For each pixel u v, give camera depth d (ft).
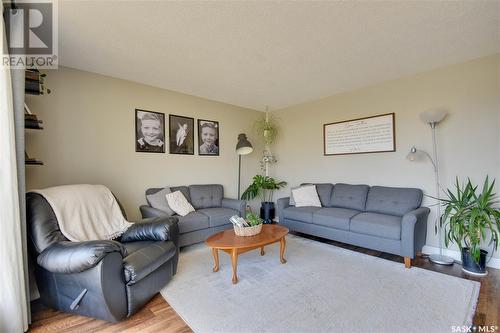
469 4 5.70
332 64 9.05
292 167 15.02
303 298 6.31
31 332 5.17
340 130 12.60
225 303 6.16
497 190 8.26
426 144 9.79
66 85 8.91
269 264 8.52
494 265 8.16
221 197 12.94
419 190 9.68
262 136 16.26
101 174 9.72
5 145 4.88
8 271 4.83
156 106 11.46
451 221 7.98
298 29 6.68
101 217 7.43
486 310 5.68
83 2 5.42
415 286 6.84
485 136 8.50
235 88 11.75
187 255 9.57
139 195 10.84
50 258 5.29
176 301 6.30
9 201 4.90
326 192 12.28
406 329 5.07
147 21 6.22
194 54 8.12
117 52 7.91
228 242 7.53
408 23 6.45
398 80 10.54
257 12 5.91
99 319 5.44
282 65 9.10
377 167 11.27
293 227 11.77
